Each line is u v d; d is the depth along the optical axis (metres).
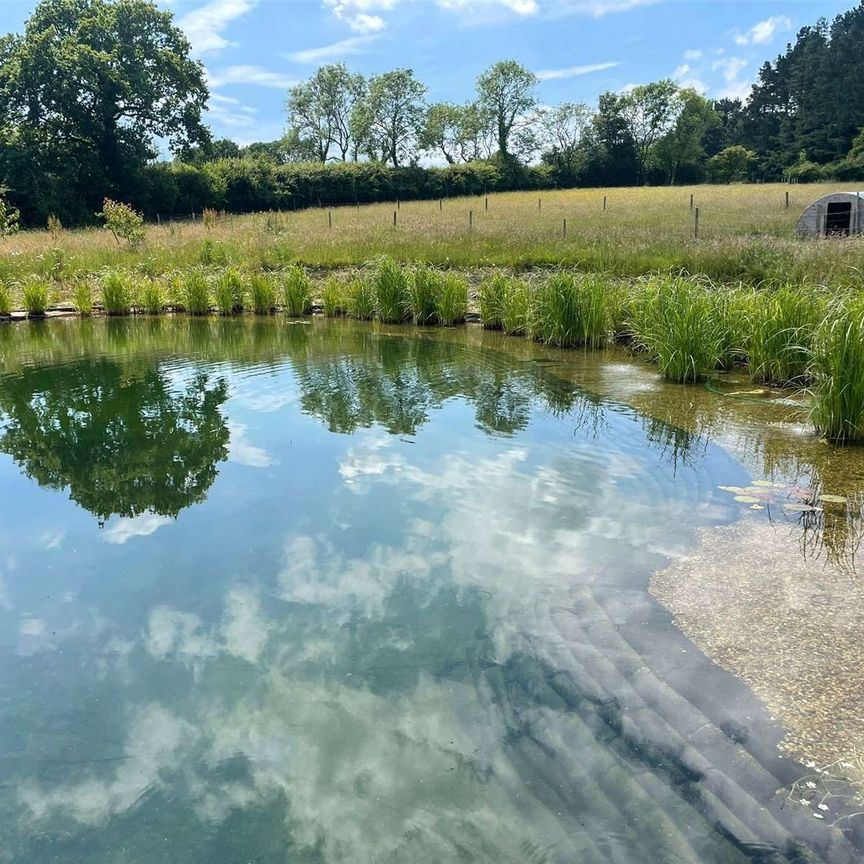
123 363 8.28
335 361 8.05
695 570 3.08
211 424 5.69
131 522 3.86
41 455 5.05
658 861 1.69
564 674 2.39
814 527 3.49
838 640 2.54
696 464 4.43
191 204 36.38
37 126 32.62
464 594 2.94
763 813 1.81
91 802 1.97
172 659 2.60
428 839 1.79
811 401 5.49
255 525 3.74
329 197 40.91
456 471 4.42
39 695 2.43
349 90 61.16
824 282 8.02
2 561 3.45
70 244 18.70
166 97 37.19
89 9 35.88
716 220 17.70
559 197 36.47
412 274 11.38
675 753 2.03
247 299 12.91
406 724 2.20
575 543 3.37
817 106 60.25
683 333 6.66
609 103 60.53
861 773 1.93
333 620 2.80
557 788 1.92
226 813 1.91
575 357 8.05
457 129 64.19
